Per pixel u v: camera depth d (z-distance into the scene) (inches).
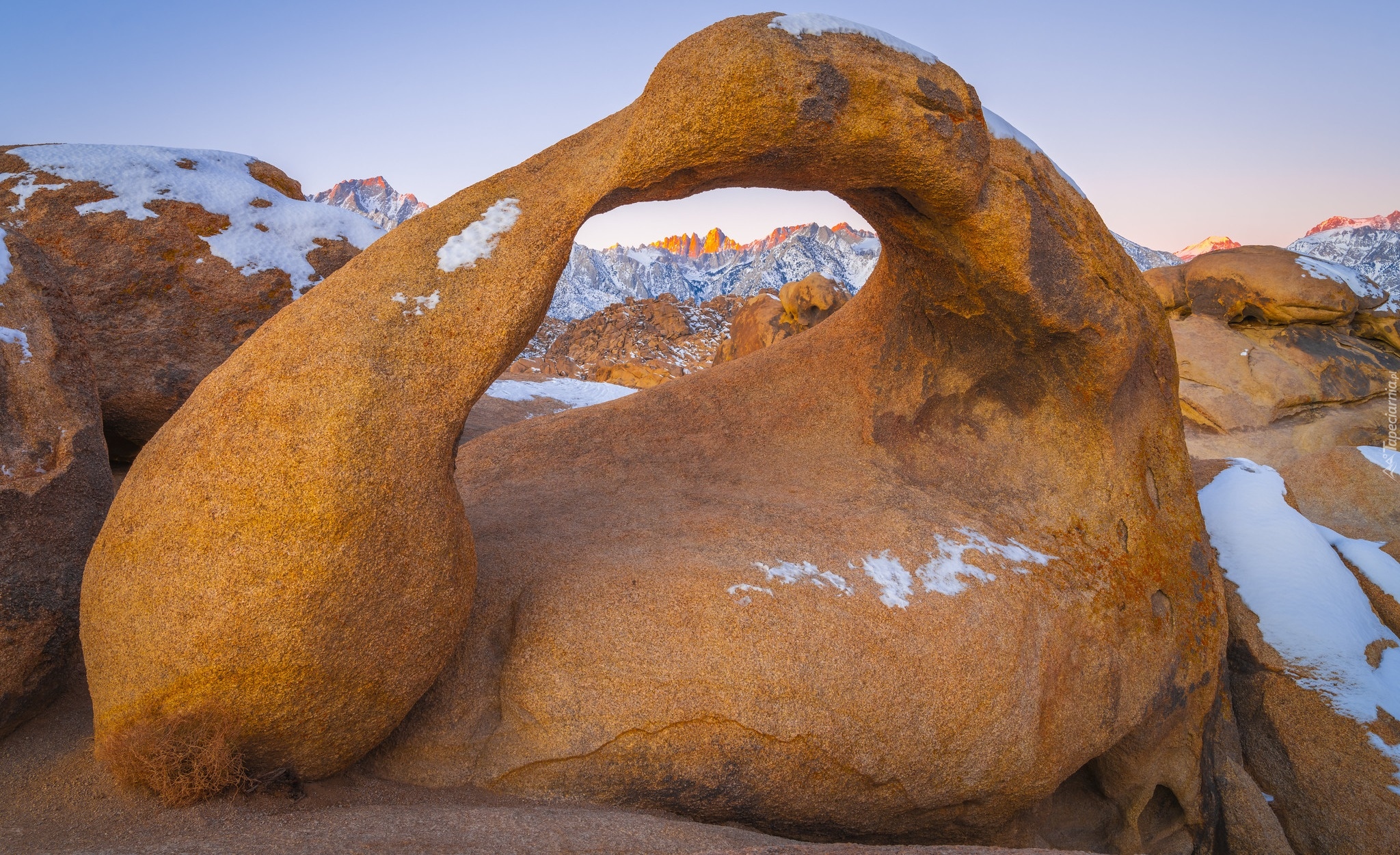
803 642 160.2
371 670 133.5
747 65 156.7
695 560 170.4
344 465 128.4
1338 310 566.6
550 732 150.3
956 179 178.2
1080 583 204.5
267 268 261.7
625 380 1443.2
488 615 159.9
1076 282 200.1
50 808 125.5
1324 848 227.0
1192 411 577.0
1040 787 186.4
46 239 238.2
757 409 237.0
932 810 176.1
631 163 158.1
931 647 169.5
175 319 250.1
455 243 150.0
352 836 119.0
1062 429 224.1
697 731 153.3
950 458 225.0
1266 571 262.2
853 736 161.0
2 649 142.4
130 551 129.6
